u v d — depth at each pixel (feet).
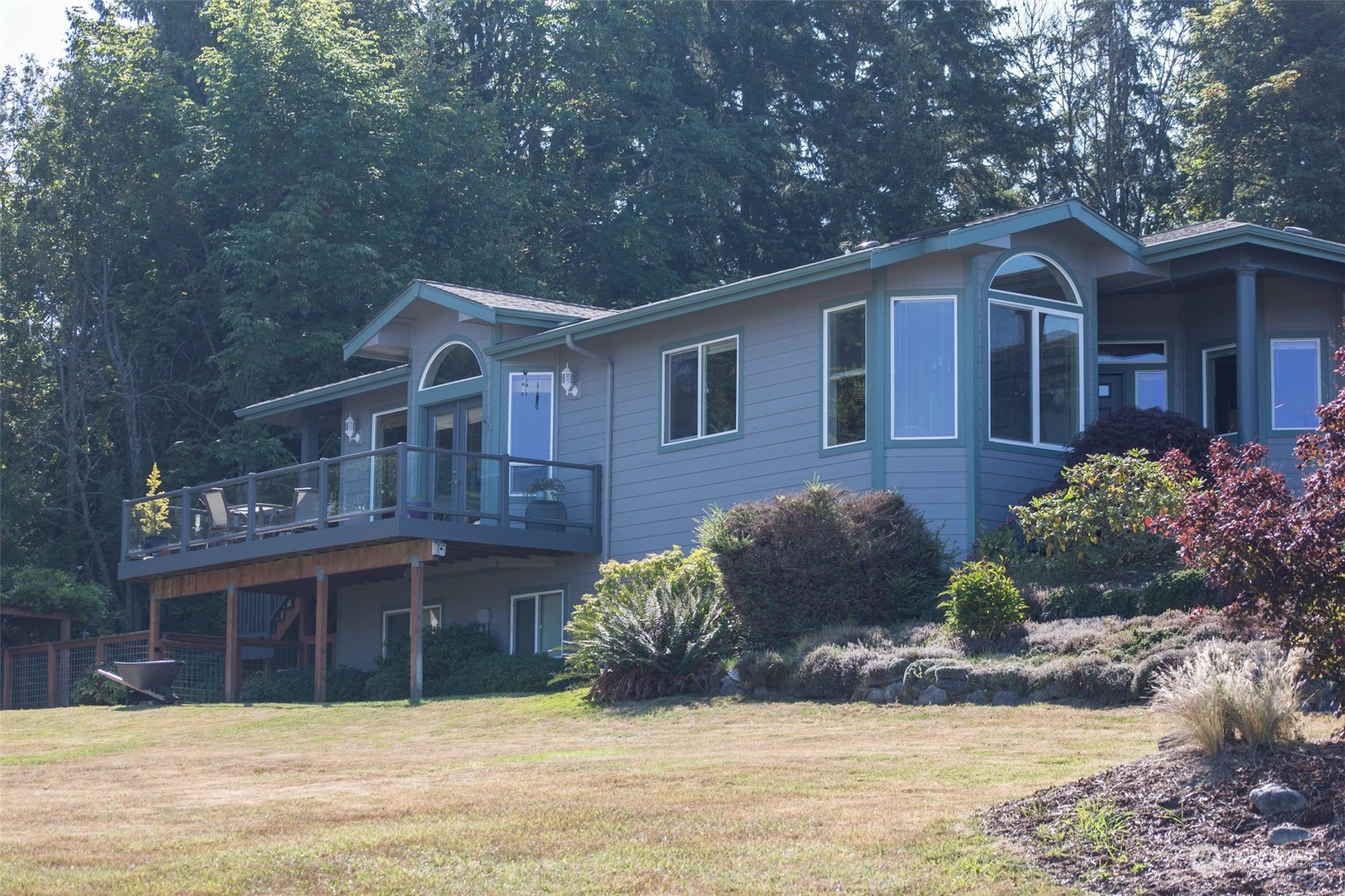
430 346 85.20
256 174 116.78
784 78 152.25
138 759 49.24
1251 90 114.73
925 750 38.63
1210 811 27.58
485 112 131.95
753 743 42.98
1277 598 30.89
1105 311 73.00
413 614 69.36
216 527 79.77
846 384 66.44
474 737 51.96
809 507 59.06
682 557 62.59
